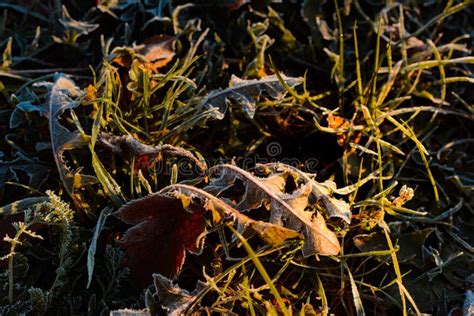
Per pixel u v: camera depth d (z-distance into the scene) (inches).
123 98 23.6
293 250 21.4
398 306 21.9
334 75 25.0
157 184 22.5
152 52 24.4
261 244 22.0
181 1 25.9
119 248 21.0
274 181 21.2
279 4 26.6
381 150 24.1
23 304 20.5
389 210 22.2
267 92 24.2
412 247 22.6
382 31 25.8
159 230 20.9
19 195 22.9
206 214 21.0
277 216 20.7
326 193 21.4
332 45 25.7
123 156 22.2
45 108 22.6
